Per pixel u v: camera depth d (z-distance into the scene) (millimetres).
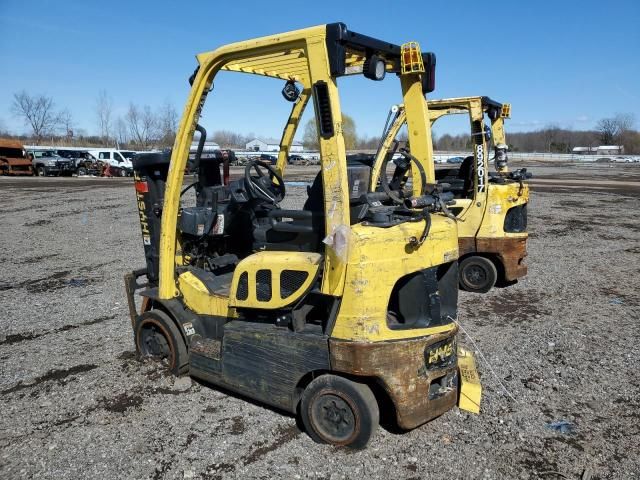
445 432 3680
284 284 3611
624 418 3889
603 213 15398
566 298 6965
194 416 3924
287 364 3586
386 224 3426
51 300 7078
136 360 4930
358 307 3248
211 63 3844
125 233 12180
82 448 3557
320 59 3109
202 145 4242
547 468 3297
